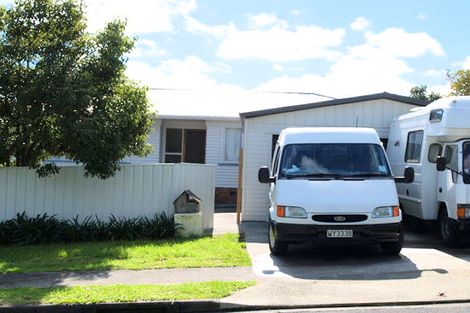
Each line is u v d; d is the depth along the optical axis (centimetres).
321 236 977
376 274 903
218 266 970
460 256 1066
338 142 1102
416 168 1259
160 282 861
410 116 1344
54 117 1177
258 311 729
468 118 1120
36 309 724
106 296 757
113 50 1240
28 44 1201
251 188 1563
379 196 997
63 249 1135
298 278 880
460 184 1103
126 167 1324
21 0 1230
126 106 1220
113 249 1118
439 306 735
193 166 1374
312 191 1004
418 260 1014
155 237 1266
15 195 1277
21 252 1112
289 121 1559
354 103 1553
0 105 1224
